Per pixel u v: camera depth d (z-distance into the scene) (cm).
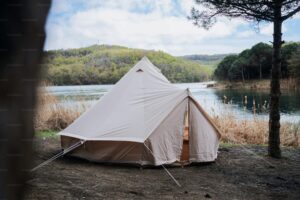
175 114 699
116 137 680
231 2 754
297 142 1012
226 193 549
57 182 508
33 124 59
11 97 57
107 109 752
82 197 456
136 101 739
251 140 1038
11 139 57
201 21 805
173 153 700
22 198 59
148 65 820
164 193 525
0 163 57
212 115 1166
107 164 688
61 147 759
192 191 546
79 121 770
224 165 734
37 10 57
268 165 743
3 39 56
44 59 58
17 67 57
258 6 762
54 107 1083
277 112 807
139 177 608
